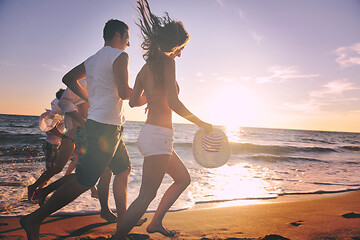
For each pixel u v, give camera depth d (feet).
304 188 17.25
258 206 11.98
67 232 7.84
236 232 8.04
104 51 6.53
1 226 8.13
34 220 5.85
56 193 6.01
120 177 7.61
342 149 64.54
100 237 7.25
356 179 21.72
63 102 8.45
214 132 6.82
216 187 16.39
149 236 7.44
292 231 7.96
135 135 77.97
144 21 6.28
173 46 6.16
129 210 5.87
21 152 32.01
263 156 39.70
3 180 14.38
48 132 11.20
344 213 10.62
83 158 6.16
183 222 9.21
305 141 109.91
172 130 6.27
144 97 6.85
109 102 6.40
